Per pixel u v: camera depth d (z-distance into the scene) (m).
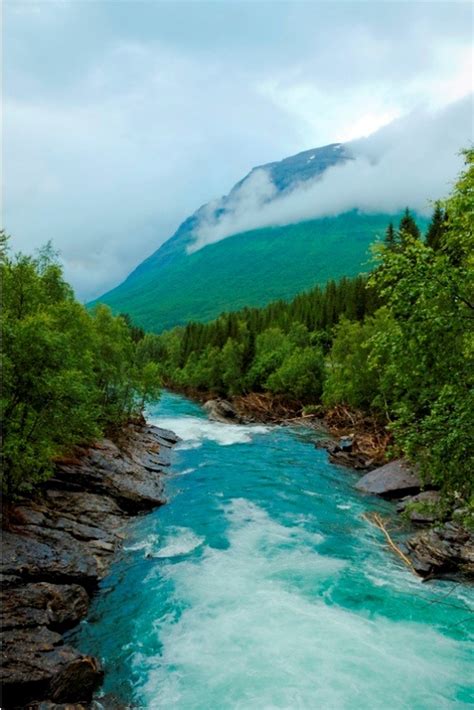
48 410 20.70
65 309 32.03
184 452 42.34
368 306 85.56
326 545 22.42
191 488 31.47
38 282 29.02
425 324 11.32
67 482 25.95
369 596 17.78
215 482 32.84
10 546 17.94
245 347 84.25
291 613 16.62
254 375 77.00
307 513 26.70
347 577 19.25
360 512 26.80
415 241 12.04
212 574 19.53
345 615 16.53
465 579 18.88
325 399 56.34
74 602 16.34
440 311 11.20
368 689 12.96
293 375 64.62
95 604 17.25
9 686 11.98
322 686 13.06
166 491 30.66
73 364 25.41
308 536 23.48
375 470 32.97
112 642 15.03
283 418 62.19
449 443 11.17
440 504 13.14
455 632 15.60
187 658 14.26
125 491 27.17
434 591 18.14
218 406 66.00
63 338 20.97
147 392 46.12
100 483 26.89
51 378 19.89
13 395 19.69
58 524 21.50
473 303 11.27
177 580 19.02
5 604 14.88
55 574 17.53
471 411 11.09
